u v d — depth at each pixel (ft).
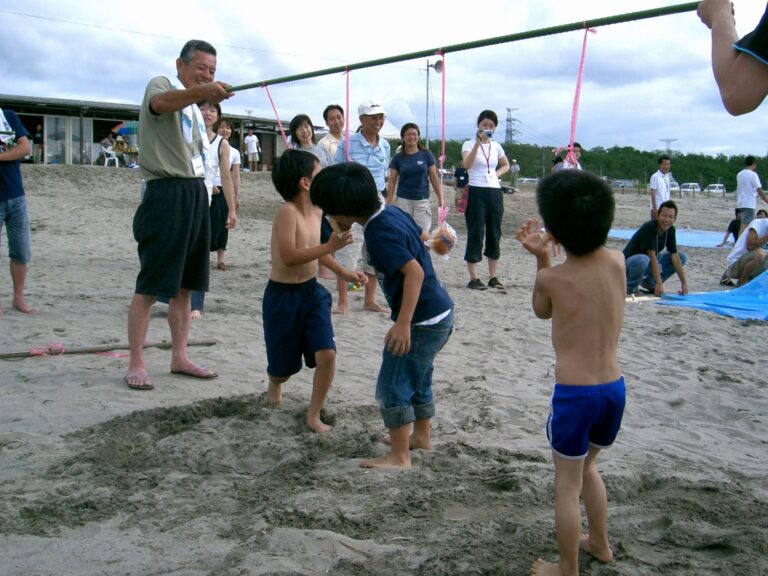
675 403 17.46
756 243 36.32
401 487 11.88
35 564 9.45
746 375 19.79
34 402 15.66
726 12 7.91
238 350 20.84
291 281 14.92
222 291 30.55
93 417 14.94
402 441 12.95
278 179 14.80
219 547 9.93
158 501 11.46
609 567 9.30
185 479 12.27
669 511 11.01
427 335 12.69
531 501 11.32
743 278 36.42
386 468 12.78
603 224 8.88
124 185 86.02
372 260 12.67
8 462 12.75
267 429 14.70
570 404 8.90
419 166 29.07
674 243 32.96
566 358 9.07
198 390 16.99
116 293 28.86
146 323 17.17
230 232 54.85
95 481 12.10
